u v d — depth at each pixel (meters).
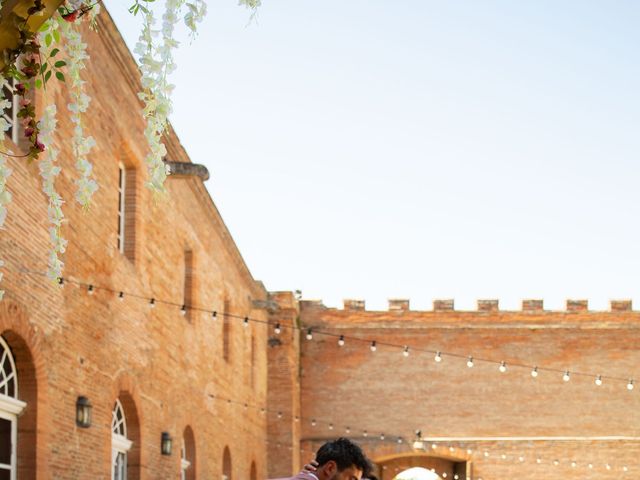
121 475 17.16
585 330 36.75
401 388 36.69
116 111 16.45
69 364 13.80
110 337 15.88
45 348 12.81
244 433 29.38
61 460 13.36
